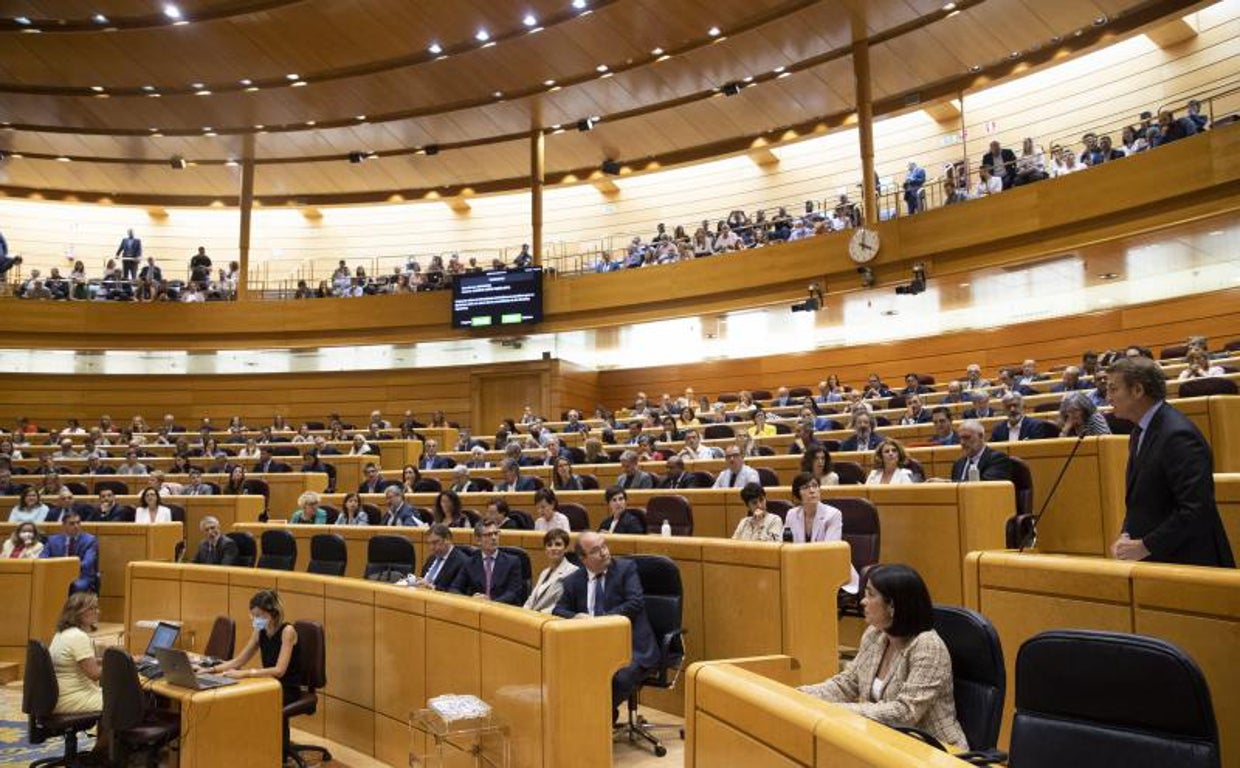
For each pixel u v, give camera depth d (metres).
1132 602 3.12
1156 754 2.03
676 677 5.42
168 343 19.36
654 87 17.58
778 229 16.69
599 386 20.19
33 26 16.33
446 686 5.09
